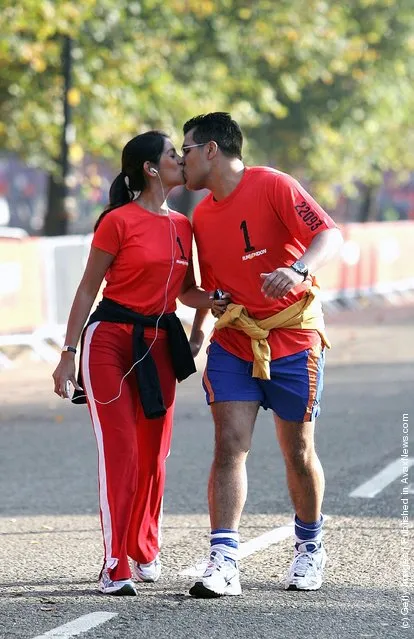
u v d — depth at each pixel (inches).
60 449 860.6
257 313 486.6
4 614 468.1
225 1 2188.7
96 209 4111.7
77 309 502.6
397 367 1298.0
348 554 565.0
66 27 1704.0
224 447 487.5
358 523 628.1
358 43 2544.3
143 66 1961.1
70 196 1795.0
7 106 1963.6
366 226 2130.9
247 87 2324.1
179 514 655.1
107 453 494.0
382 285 2188.7
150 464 513.7
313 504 501.7
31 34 1820.9
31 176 5703.7
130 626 451.5
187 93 2095.2
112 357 497.4
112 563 492.4
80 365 505.4
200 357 1360.7
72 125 1920.5
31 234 4013.3
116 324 499.5
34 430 942.4
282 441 499.2
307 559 504.1
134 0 1952.5
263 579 520.1
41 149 2137.1
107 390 494.0
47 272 1402.6
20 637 438.9
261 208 480.1
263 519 638.5
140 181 499.2
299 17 2351.1
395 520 635.5
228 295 488.4
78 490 722.2
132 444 494.6
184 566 546.0
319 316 492.1
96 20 1887.3
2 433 929.5
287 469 503.2
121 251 496.4
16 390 1169.4
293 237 483.5
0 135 2028.8
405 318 1888.5
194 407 1047.0
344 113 2785.4
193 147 485.7
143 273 495.8
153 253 494.9
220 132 483.5
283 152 2783.0
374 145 3011.8
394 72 2861.7
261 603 482.3
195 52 2239.2
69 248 1428.4
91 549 581.0
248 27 2314.2
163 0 2001.7
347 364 1325.0
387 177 4847.4
